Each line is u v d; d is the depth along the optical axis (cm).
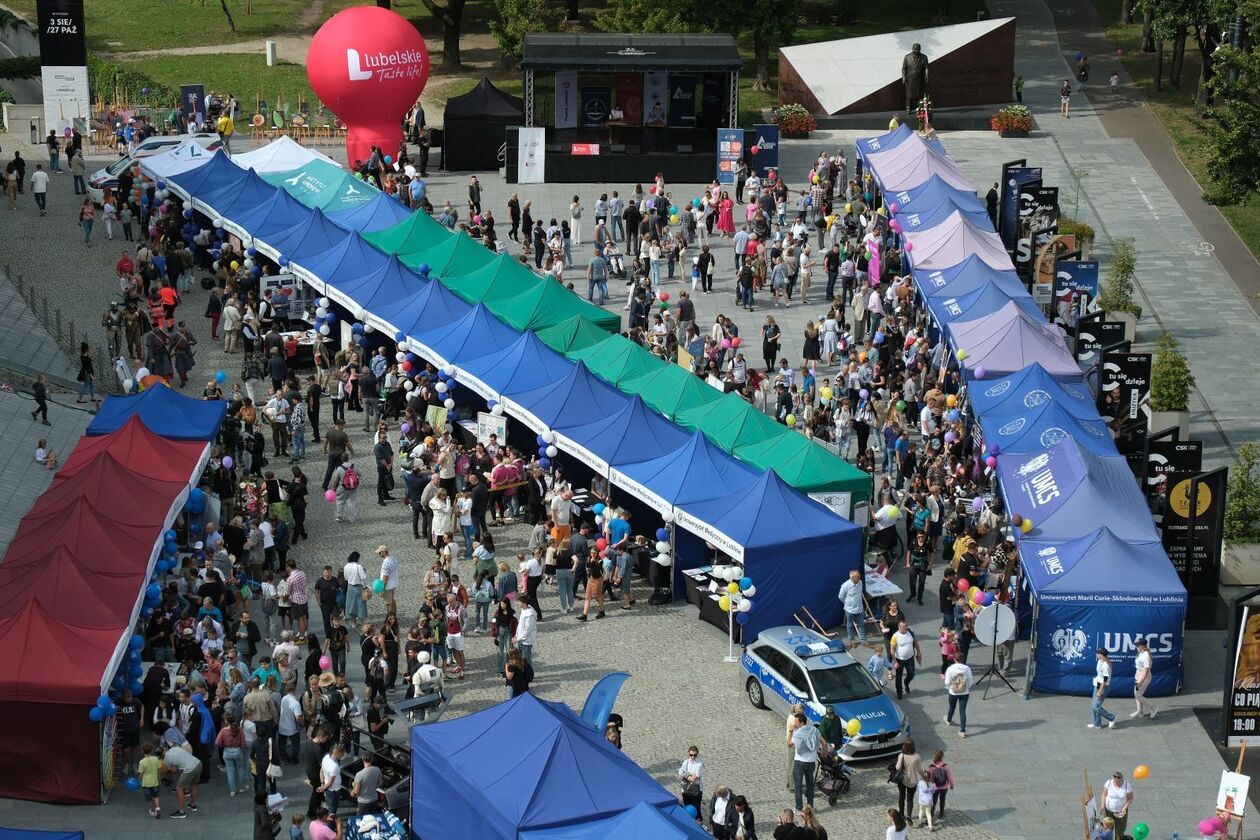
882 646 5522
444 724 4634
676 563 6116
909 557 6122
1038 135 12081
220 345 8219
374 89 10712
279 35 16088
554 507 6141
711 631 5916
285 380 7431
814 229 10050
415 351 7506
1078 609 5488
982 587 5859
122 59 15112
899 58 12431
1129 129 12269
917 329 7938
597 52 11012
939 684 5616
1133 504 6056
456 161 11181
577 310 7962
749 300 8856
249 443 6906
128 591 5216
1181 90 13162
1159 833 4809
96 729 4738
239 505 6291
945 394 7388
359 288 7975
